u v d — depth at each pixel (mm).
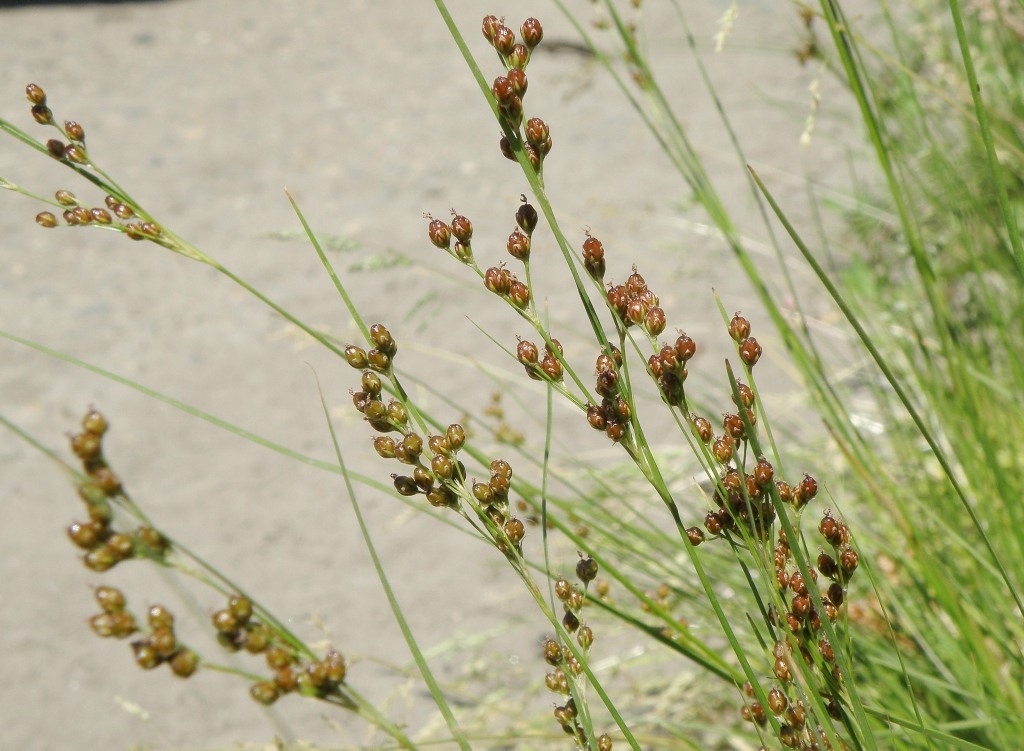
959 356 2551
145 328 5207
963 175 3709
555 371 1466
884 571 2746
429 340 4953
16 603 3766
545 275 5375
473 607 3654
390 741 2277
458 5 8469
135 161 6539
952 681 2254
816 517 2908
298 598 3750
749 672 1479
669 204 5766
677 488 3191
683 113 6703
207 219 6008
